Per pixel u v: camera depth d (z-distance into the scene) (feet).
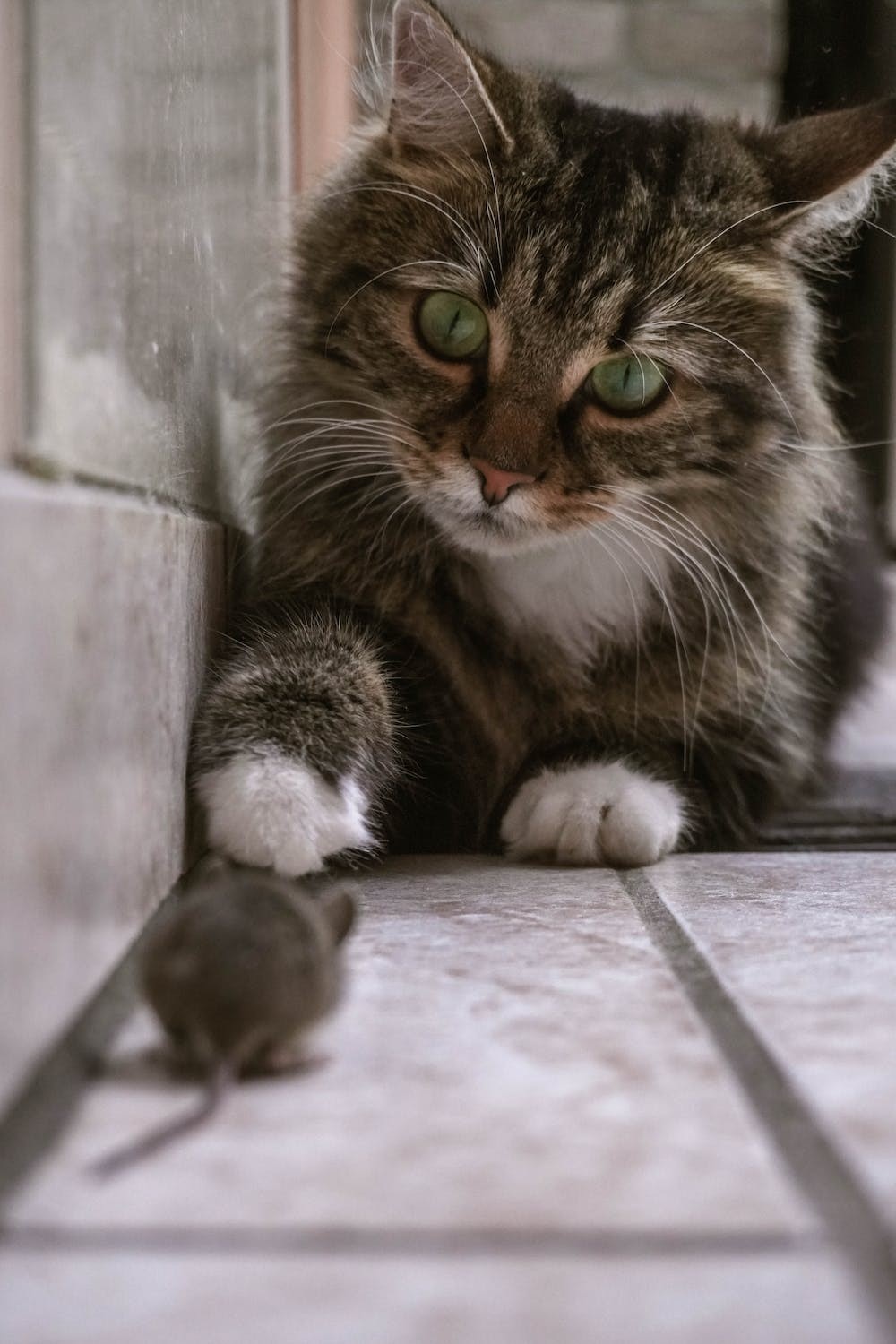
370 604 1.54
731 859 1.49
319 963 0.94
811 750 1.80
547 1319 0.64
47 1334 0.63
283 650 1.43
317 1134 0.85
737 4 3.61
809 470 1.64
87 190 1.07
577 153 1.50
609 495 1.51
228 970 0.91
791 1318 0.65
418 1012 1.02
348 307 1.54
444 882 1.36
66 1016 0.95
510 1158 0.82
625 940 1.17
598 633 1.57
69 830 0.96
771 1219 0.74
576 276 1.47
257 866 1.28
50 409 0.99
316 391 1.59
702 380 1.51
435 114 1.50
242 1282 0.68
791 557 1.66
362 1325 0.64
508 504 1.48
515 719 1.59
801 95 3.07
